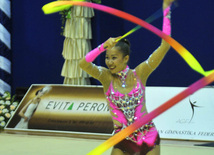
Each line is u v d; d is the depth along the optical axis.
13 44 21.92
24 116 17.39
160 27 18.39
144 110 7.16
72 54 18.25
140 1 18.89
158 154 7.10
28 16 21.34
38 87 17.91
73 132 16.00
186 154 11.85
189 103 14.41
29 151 12.80
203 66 17.36
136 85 7.10
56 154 12.20
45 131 16.58
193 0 17.38
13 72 22.03
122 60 7.07
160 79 18.61
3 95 19.70
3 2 21.31
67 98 16.92
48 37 20.81
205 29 17.20
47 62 20.95
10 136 15.92
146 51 18.83
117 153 7.06
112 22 19.27
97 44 18.62
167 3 6.78
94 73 7.19
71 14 18.00
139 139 6.96
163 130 14.36
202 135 13.87
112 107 7.19
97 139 14.76
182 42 17.80
